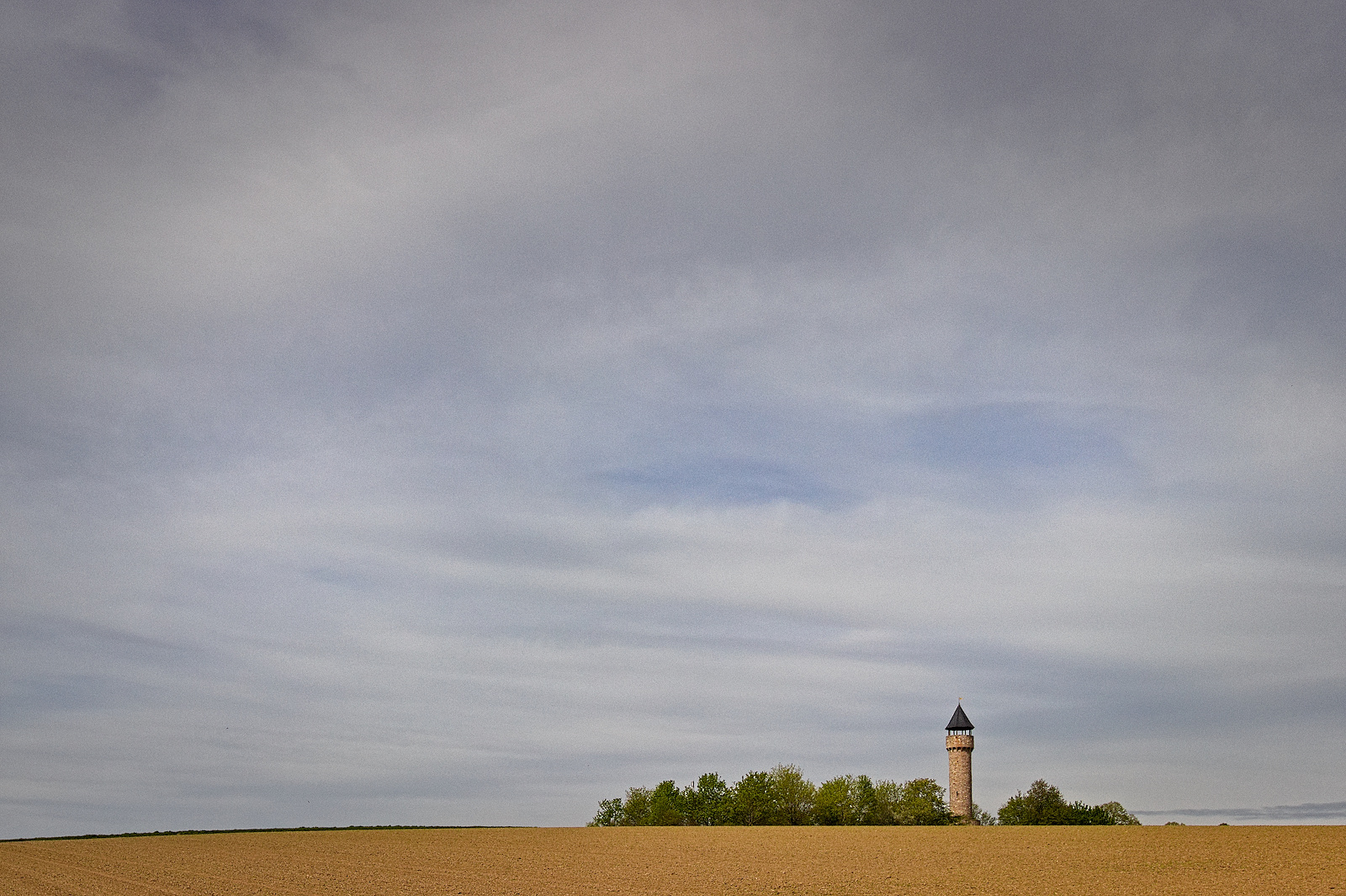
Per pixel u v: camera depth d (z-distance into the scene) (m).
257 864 58.19
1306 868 44.19
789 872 48.50
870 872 47.56
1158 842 58.44
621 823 121.38
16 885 47.31
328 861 60.22
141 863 59.50
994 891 39.50
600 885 44.69
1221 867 45.53
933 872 46.88
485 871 52.56
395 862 59.16
